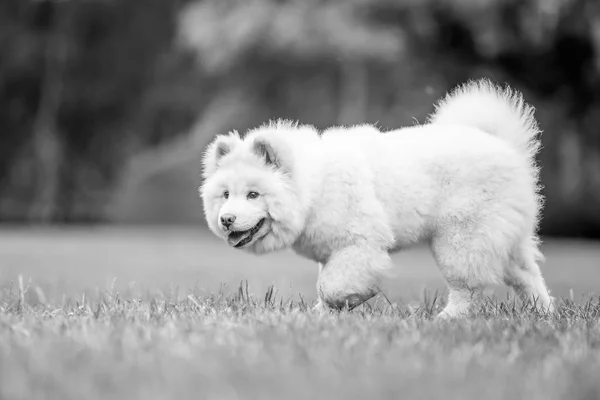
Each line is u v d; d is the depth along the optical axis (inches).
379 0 1491.1
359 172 343.9
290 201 335.3
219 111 1697.8
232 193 336.8
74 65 1971.0
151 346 228.4
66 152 1966.0
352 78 1649.9
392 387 181.9
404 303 426.0
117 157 1968.5
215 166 353.1
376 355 218.4
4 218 1877.5
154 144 1966.0
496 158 347.9
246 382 185.9
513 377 196.1
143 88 1989.4
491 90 382.9
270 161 340.8
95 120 1989.4
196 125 1808.6
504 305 353.4
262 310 315.9
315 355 215.8
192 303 344.5
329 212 342.0
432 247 358.6
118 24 1995.6
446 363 209.3
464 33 1402.6
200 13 1646.2
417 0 1401.3
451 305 353.1
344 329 259.9
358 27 1535.4
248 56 1617.9
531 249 374.3
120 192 1749.5
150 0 1996.8
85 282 602.2
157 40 2000.5
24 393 173.2
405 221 350.0
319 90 1706.4
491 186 346.0
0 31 1958.7
